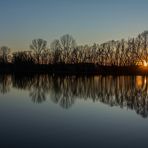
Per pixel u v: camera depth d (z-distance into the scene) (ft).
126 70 413.39
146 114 95.66
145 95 149.28
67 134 69.56
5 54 501.56
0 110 102.68
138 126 78.33
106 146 60.85
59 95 148.15
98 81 257.55
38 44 464.24
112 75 376.68
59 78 308.81
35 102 122.72
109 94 153.07
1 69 460.96
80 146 60.70
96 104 117.50
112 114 95.50
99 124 80.48
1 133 70.28
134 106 112.88
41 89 179.93
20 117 89.66
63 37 459.73
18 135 68.44
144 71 409.49
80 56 457.27
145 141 64.39
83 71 429.79
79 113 97.04
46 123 81.35
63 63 452.35
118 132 72.08
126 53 429.79
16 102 122.52
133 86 202.08
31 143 62.34
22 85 209.87
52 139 65.46
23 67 459.73
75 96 143.84
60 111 100.68
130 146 60.95
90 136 68.18
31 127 76.38
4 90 173.78
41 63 465.06
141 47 416.87
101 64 444.96
